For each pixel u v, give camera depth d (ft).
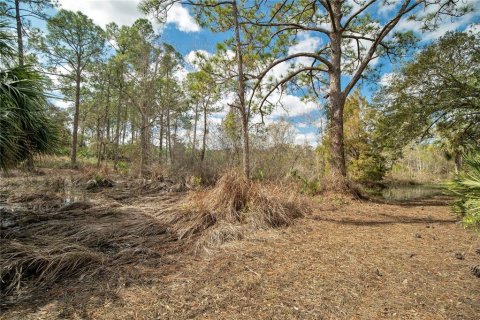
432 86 29.30
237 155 32.91
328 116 29.76
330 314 6.63
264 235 13.12
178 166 37.06
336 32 28.50
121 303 6.99
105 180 32.71
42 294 7.38
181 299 7.25
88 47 56.70
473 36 27.09
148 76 50.88
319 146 34.24
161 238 12.66
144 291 7.67
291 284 8.17
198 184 29.94
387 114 33.01
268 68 24.85
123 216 16.22
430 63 28.40
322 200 24.18
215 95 25.85
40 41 49.19
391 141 33.37
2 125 10.36
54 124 13.46
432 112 29.66
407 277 8.66
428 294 7.59
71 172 39.34
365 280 8.45
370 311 6.75
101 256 9.87
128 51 52.47
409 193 38.14
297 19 30.81
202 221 14.29
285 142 36.32
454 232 14.03
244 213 15.24
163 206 18.60
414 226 15.48
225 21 22.65
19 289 7.57
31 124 11.65
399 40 29.30
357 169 37.01
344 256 10.52
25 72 11.85
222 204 15.80
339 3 28.81
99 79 60.18
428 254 10.74
